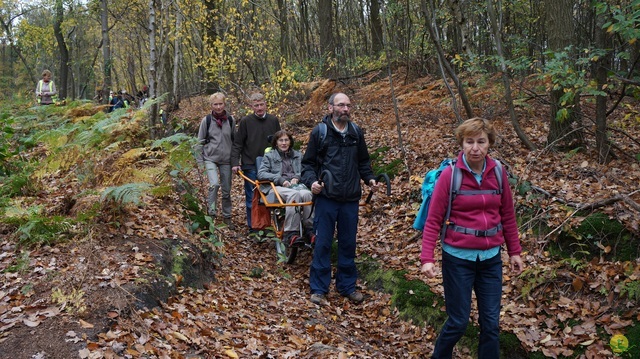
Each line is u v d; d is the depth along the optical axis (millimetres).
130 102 18344
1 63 42781
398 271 6223
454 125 10531
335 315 5668
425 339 5238
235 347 4266
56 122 9430
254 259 6902
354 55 21734
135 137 7305
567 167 7363
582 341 4695
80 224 5277
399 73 16062
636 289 4801
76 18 27312
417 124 11164
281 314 5312
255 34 14773
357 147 6027
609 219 5695
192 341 4105
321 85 14438
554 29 7871
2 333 3727
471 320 5184
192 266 5520
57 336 3729
